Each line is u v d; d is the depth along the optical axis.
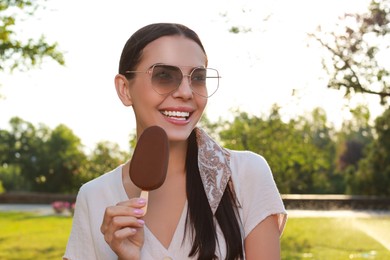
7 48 11.43
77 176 41.69
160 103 1.99
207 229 2.00
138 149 1.84
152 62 2.00
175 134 1.99
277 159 19.72
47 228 20.64
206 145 2.09
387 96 9.38
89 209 2.18
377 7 9.36
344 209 30.36
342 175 44.44
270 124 19.20
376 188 34.19
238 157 2.14
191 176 2.07
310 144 20.67
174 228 2.05
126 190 2.15
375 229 19.05
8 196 37.69
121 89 2.11
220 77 2.03
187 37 2.03
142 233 1.91
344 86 9.48
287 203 30.14
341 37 9.49
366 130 46.47
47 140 48.25
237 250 2.01
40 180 46.12
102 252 2.15
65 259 2.22
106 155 27.30
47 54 11.60
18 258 13.75
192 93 1.99
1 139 49.34
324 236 17.03
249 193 2.10
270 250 2.08
